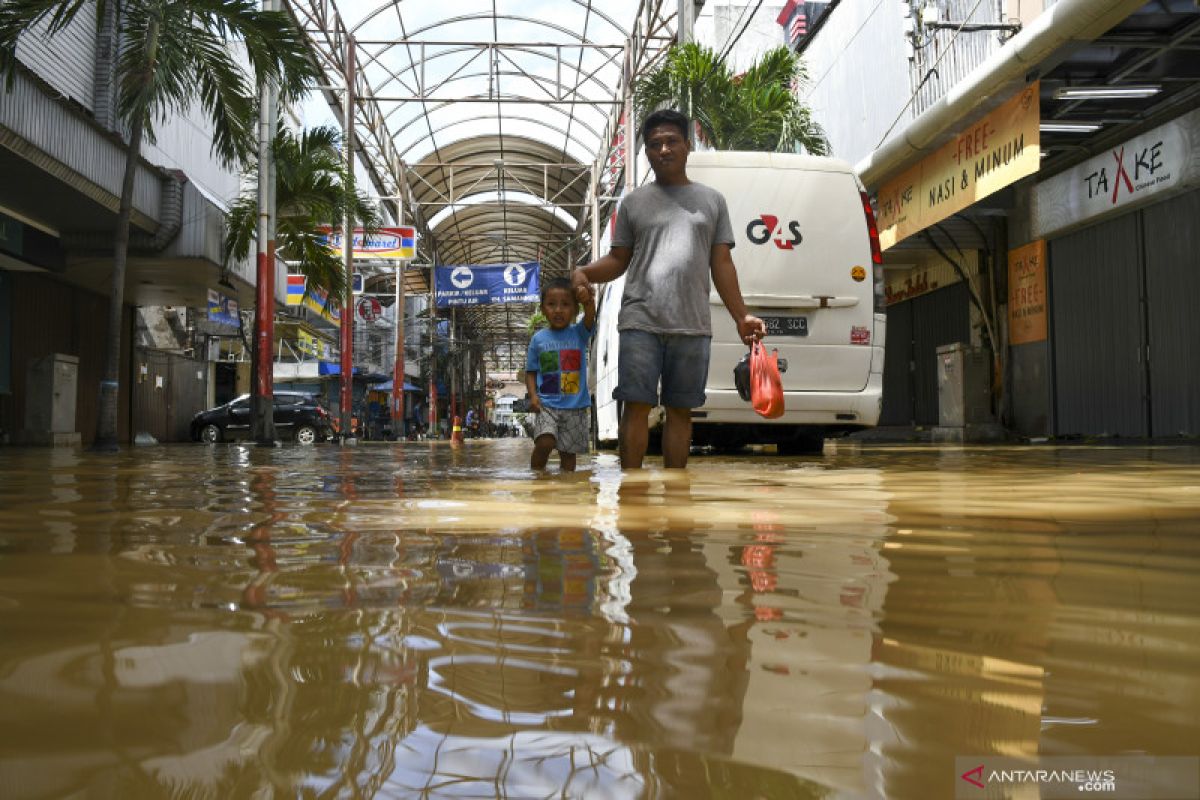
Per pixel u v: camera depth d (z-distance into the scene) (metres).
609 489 2.75
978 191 10.73
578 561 1.15
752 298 6.84
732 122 13.43
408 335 46.19
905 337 17.34
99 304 18.00
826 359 6.89
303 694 0.51
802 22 19.16
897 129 13.49
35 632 0.68
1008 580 1.00
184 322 24.16
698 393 4.25
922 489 2.75
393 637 0.67
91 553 1.23
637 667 0.58
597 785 0.36
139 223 13.98
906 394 17.30
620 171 25.12
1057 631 0.71
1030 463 4.76
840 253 6.98
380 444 19.00
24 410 14.65
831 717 0.46
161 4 10.38
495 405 78.00
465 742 0.42
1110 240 11.62
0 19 9.41
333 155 16.19
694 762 0.40
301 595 0.88
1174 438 10.38
